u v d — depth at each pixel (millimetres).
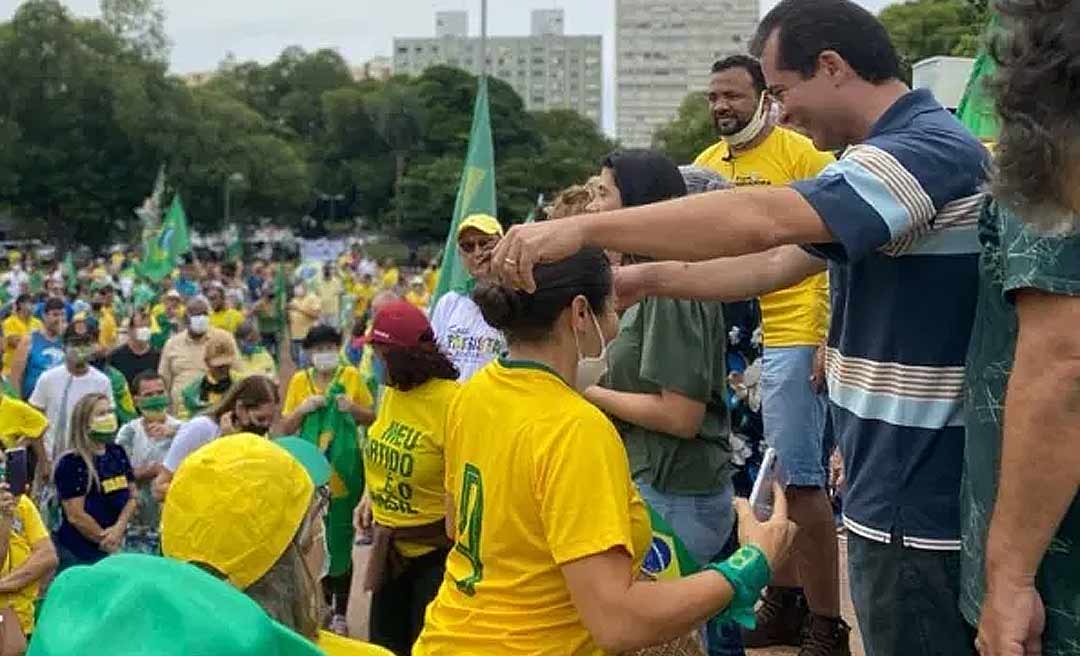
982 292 2682
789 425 5074
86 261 63781
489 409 2918
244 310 25109
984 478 2678
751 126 5473
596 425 2799
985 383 2670
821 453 5148
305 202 93875
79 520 7574
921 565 2896
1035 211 2316
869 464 2973
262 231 94500
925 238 2787
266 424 7078
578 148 77812
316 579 2697
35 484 8430
